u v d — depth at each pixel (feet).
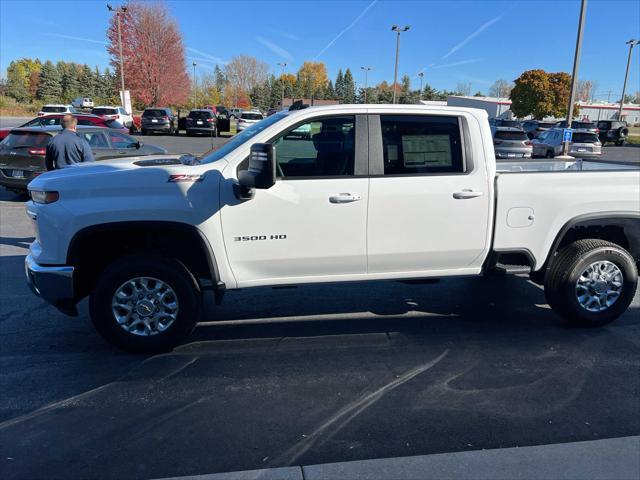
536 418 10.51
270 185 11.43
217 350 13.80
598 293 15.05
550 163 19.30
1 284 19.04
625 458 9.20
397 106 13.64
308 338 14.60
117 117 107.34
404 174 13.50
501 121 123.34
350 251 13.47
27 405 10.98
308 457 9.22
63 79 255.09
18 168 32.73
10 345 14.01
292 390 11.66
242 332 15.03
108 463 9.06
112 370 12.62
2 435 9.88
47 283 12.64
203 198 12.57
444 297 18.17
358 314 16.47
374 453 9.34
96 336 14.66
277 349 13.87
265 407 10.94
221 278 13.14
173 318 13.26
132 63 151.64
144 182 12.50
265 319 16.03
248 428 10.16
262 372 12.53
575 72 55.01
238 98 271.49
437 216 13.67
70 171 13.19
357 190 13.17
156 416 10.59
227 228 12.79
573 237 15.93
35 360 13.12
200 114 106.22
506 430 10.07
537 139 79.97
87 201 12.41
